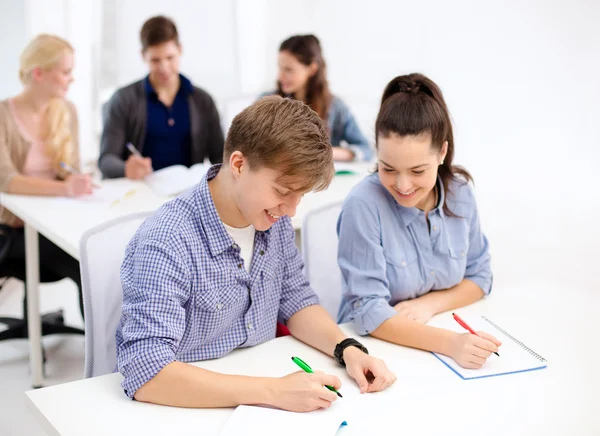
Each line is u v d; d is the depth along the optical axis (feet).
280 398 3.71
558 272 7.28
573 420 3.71
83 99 11.81
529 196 10.16
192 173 8.59
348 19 13.15
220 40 13.41
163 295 3.86
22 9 10.94
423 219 5.11
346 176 9.32
